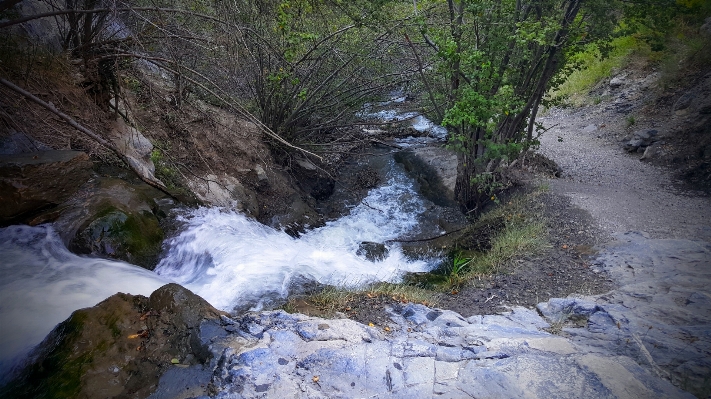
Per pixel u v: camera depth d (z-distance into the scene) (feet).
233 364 10.59
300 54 25.50
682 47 37.47
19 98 16.08
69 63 19.49
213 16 18.65
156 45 19.45
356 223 26.76
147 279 15.48
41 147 17.44
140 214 17.98
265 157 27.22
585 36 23.80
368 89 28.60
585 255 19.06
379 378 10.56
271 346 11.34
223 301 16.19
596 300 15.06
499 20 22.35
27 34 19.74
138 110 23.34
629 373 10.60
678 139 30.48
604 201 23.97
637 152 32.63
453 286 18.61
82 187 17.67
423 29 22.67
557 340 12.20
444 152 32.45
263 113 27.12
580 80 47.91
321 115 29.43
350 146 32.73
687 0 23.53
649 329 12.90
